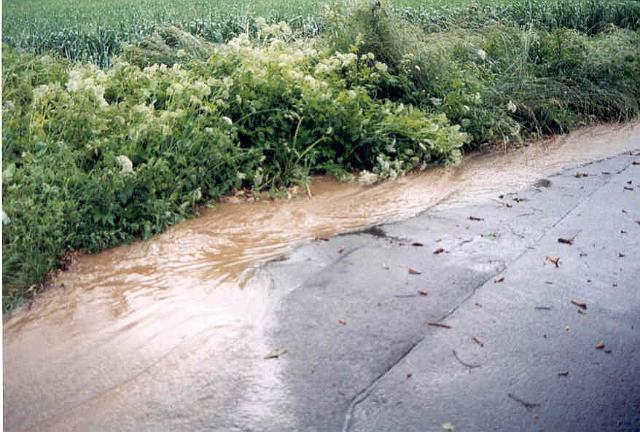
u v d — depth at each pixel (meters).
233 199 5.77
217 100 6.13
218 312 3.91
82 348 3.54
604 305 4.05
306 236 5.05
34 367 3.37
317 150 6.47
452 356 3.45
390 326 3.74
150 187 5.11
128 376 3.29
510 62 9.19
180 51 7.20
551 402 3.10
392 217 5.48
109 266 4.49
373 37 7.98
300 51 7.39
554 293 4.18
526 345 3.57
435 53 8.12
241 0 17.64
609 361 3.45
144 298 4.08
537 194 6.08
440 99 7.84
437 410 3.02
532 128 8.41
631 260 4.70
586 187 6.30
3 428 2.91
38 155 5.03
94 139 5.38
